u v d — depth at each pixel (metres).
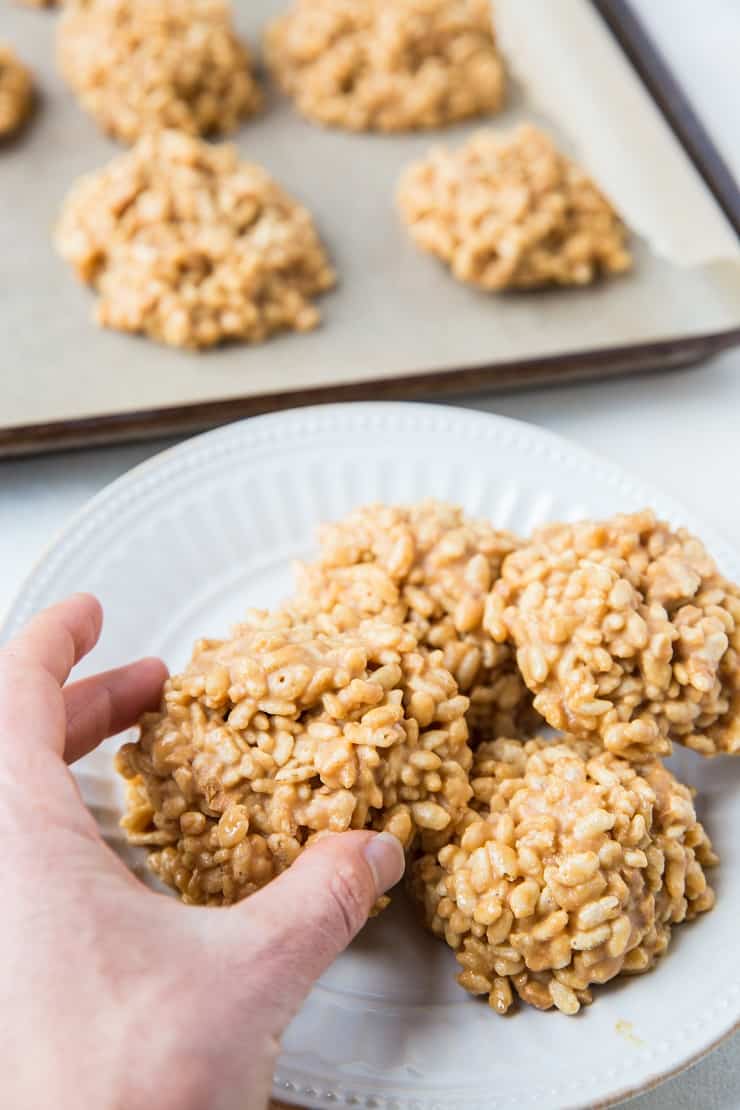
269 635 0.37
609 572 0.38
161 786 0.37
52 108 0.58
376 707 0.36
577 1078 0.35
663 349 0.50
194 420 0.47
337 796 0.35
